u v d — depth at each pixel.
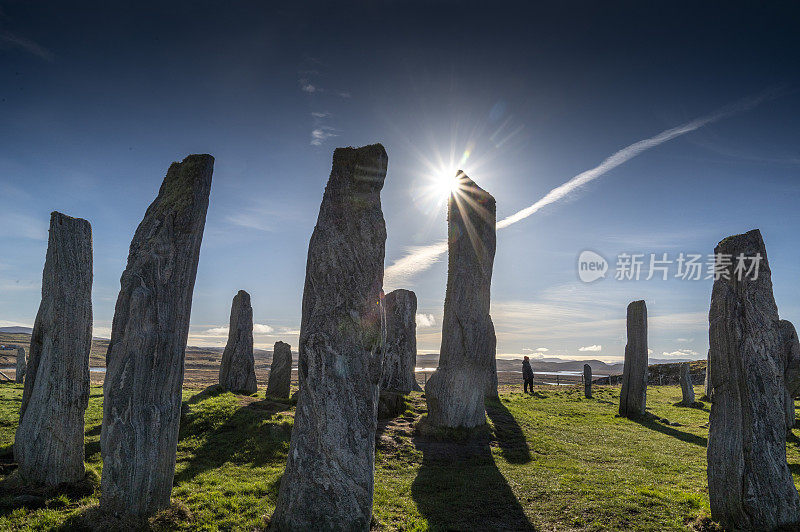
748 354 8.80
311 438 8.25
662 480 11.75
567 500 10.30
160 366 8.37
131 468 8.02
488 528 8.91
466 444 15.01
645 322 22.03
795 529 8.10
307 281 9.45
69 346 10.09
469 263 17.31
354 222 8.98
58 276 10.16
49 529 7.86
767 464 8.44
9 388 23.56
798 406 23.77
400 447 14.21
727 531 8.42
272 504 9.51
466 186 17.84
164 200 9.02
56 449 9.80
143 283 8.40
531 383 29.89
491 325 24.77
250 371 23.20
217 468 11.83
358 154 9.33
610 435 17.23
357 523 8.04
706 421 20.77
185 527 8.25
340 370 8.40
